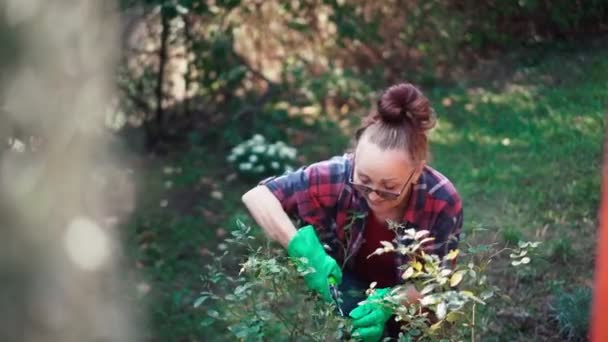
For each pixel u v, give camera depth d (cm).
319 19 906
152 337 487
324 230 331
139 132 773
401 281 325
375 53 937
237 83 825
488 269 514
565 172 666
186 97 820
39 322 83
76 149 86
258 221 324
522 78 909
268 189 328
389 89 308
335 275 312
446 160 705
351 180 318
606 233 211
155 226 634
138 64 775
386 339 302
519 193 631
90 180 88
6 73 83
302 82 838
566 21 991
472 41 968
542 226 580
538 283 502
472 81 914
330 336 310
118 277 90
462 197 629
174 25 779
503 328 457
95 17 87
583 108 800
